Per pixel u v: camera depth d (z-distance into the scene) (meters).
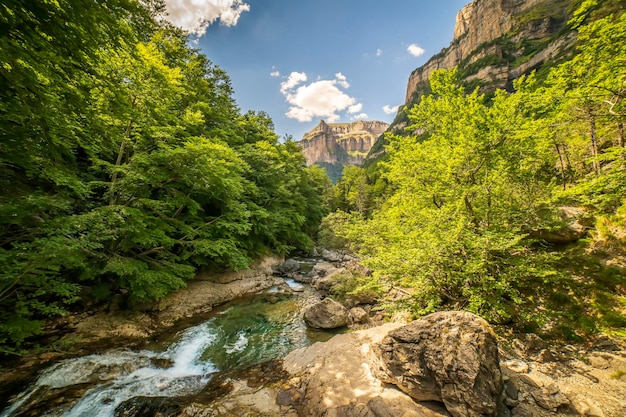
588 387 5.09
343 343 7.27
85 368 6.89
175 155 10.23
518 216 8.61
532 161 10.20
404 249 8.41
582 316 7.07
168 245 12.62
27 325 6.62
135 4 4.27
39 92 4.60
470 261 7.31
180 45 19.16
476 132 8.66
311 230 36.50
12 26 3.54
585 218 9.27
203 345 8.95
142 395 5.98
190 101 18.45
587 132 14.38
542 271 7.10
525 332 7.35
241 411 5.12
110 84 5.37
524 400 4.72
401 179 11.94
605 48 7.23
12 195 6.93
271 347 8.88
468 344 4.51
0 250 6.09
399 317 9.71
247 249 19.92
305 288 16.50
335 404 4.91
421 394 4.71
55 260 6.88
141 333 9.34
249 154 20.81
